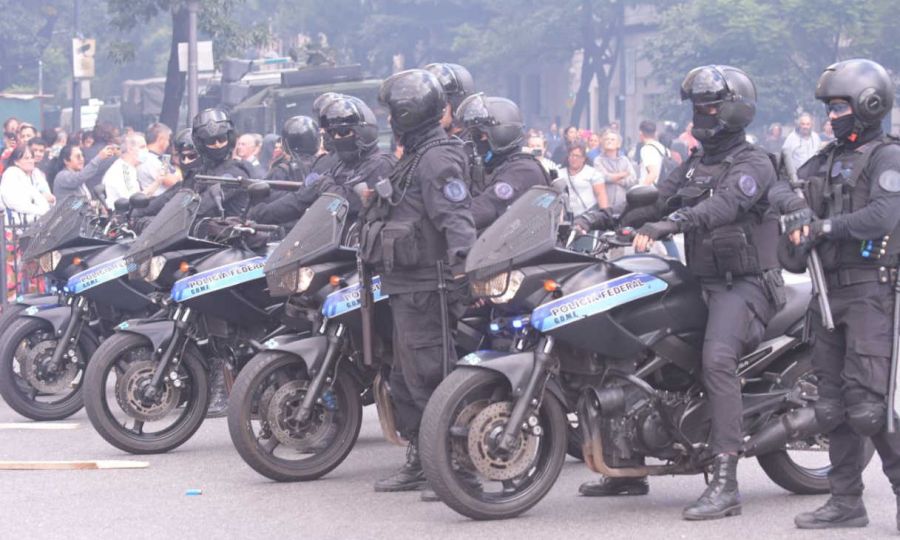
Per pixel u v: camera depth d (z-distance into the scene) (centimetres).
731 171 1348
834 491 1324
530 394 1320
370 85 4241
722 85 1345
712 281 1377
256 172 2223
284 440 1565
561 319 1315
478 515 1349
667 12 8988
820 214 1284
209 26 5775
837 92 1260
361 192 1458
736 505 1368
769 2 8256
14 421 2091
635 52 11406
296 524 1377
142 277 1786
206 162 1959
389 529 1343
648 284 1348
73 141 3347
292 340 1592
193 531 1355
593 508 1426
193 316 1773
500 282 1319
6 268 2928
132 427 2008
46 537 1341
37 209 2998
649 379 1385
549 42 10375
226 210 1933
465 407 1344
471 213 1482
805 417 1377
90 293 1994
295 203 1767
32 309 2041
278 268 1548
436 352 1444
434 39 11100
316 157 2005
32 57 11950
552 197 1341
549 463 1375
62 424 2036
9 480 1627
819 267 1267
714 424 1356
